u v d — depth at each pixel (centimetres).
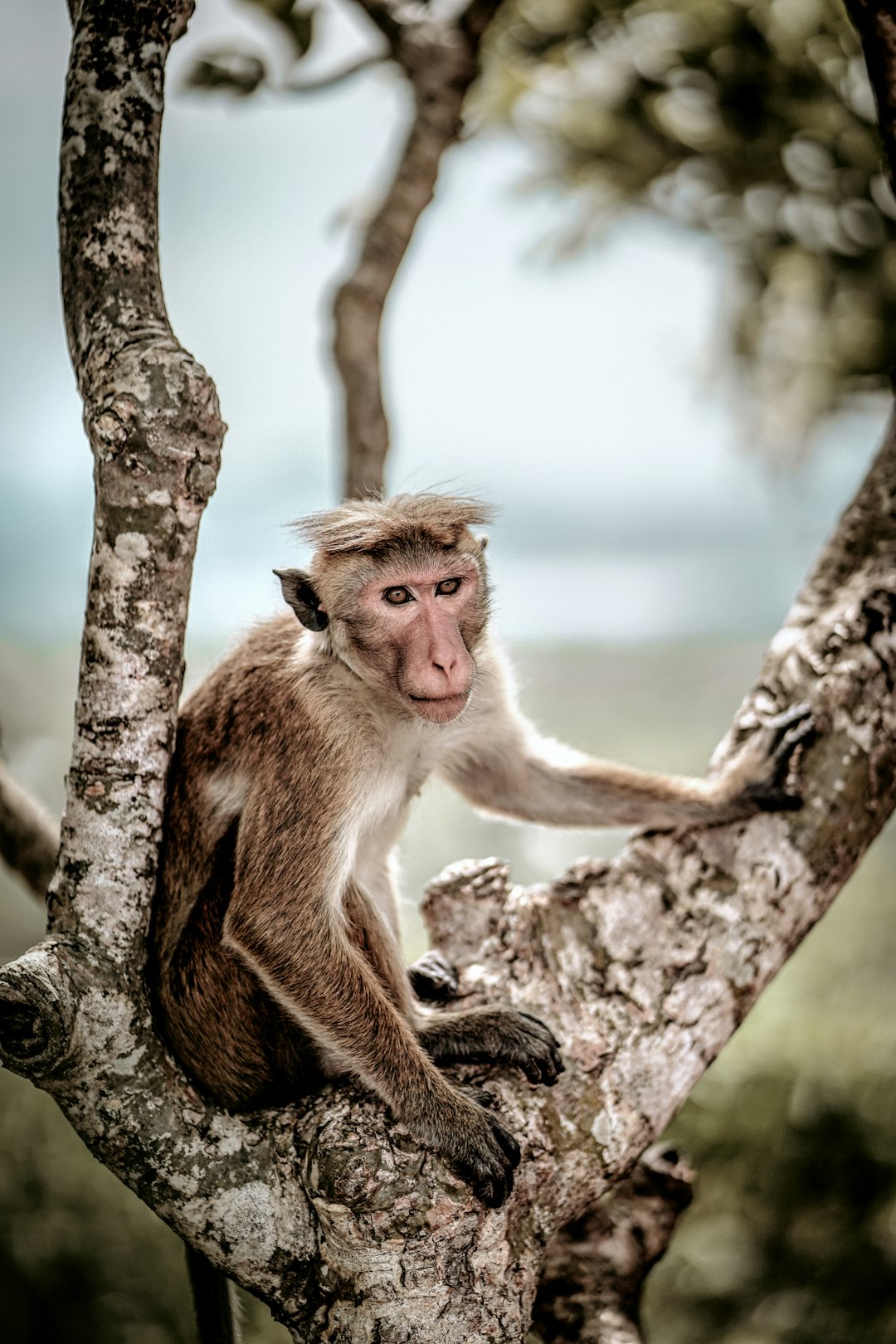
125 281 383
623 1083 427
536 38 696
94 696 390
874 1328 773
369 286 638
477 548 526
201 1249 394
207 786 498
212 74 621
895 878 1262
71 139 388
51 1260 853
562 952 458
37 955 370
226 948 477
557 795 561
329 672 495
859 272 728
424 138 642
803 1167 876
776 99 678
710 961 447
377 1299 372
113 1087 382
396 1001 462
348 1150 383
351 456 641
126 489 377
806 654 496
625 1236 493
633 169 738
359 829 489
